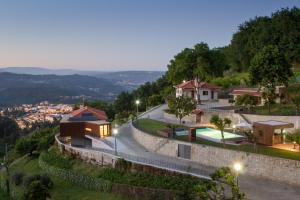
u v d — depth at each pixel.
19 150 80.44
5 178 71.56
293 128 54.53
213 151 48.84
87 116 72.81
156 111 87.19
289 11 109.62
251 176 44.72
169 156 54.00
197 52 90.25
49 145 77.81
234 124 61.78
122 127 77.31
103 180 51.66
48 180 56.88
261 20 117.25
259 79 66.75
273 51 65.88
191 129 53.59
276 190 39.56
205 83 89.56
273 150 47.22
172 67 98.25
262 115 58.94
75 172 57.09
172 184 44.53
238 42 120.25
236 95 78.81
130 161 51.66
